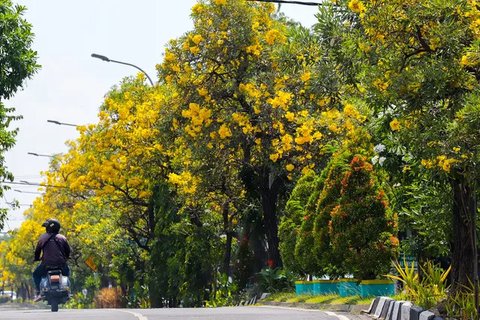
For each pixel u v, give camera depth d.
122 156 51.66
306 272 31.53
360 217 23.88
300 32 24.28
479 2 14.30
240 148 40.81
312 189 32.69
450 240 19.20
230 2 39.62
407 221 24.00
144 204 55.59
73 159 79.81
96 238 64.69
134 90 55.22
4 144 39.84
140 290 60.56
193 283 47.84
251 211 41.94
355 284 25.16
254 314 20.53
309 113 37.91
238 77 39.69
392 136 17.38
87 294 91.44
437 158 14.46
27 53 38.38
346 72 16.83
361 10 15.05
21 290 196.88
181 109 40.78
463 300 15.23
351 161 24.67
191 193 42.84
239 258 41.78
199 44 39.75
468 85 14.50
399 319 16.80
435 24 14.61
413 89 14.66
